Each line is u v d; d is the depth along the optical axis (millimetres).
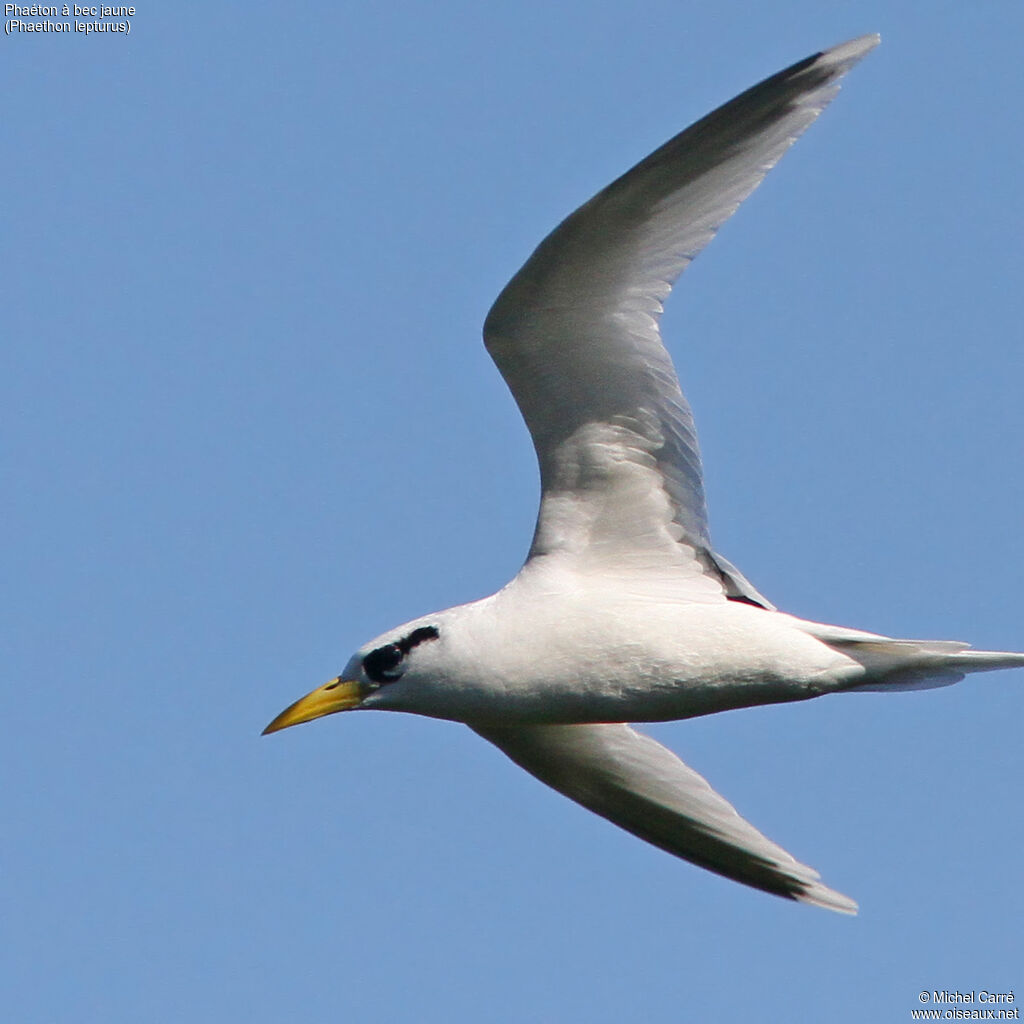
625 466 14758
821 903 16141
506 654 14820
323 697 15188
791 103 13828
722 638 14742
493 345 14289
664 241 13984
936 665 14852
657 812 16516
